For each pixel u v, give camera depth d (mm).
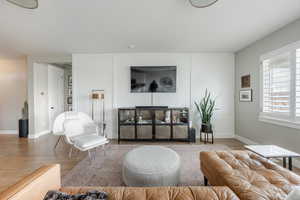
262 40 3031
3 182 1951
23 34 2758
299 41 2252
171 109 3686
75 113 3166
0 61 4605
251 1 1855
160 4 1914
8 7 1933
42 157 2748
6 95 4633
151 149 2121
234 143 3541
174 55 3988
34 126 4164
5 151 3068
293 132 2391
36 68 4258
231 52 3957
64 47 3520
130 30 2650
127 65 4031
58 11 2035
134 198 973
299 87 2293
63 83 5496
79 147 2486
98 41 3162
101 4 1897
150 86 3941
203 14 2145
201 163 1862
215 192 1029
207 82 4004
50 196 912
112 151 3029
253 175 1279
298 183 1160
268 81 2902
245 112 3598
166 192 1036
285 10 2047
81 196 915
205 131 3592
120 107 4051
